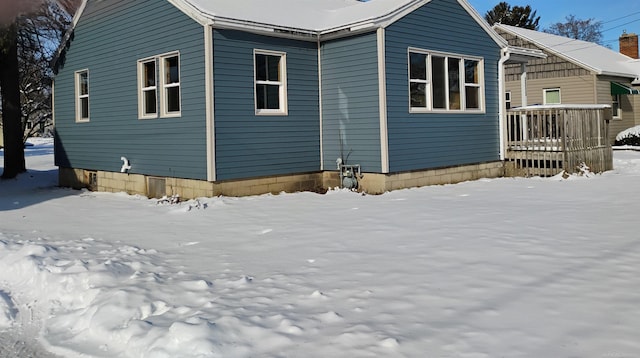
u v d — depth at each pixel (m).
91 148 14.56
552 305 4.08
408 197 10.49
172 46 11.45
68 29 14.65
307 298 4.47
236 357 3.39
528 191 11.12
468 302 4.21
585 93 22.75
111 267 5.49
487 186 12.30
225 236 7.29
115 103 13.47
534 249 5.83
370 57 11.54
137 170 12.81
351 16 12.62
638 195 9.91
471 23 13.84
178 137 11.45
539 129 14.23
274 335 3.69
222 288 4.83
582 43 28.16
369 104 11.63
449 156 13.20
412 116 12.14
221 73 10.75
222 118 10.77
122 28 12.99
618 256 5.44
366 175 11.84
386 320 3.91
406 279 4.90
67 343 4.03
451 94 13.41
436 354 3.31
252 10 12.26
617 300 4.14
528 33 26.14
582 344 3.37
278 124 11.76
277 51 11.73
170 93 11.84
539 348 3.33
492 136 14.62
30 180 17.16
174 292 4.74
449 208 8.93
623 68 25.00
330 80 12.39
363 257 5.79
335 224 7.81
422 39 12.40
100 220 9.11
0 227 8.60
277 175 11.74
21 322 4.58
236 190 11.05
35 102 35.72
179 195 11.55
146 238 7.33
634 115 25.67
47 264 5.80
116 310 4.34
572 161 14.02
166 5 11.52
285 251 6.25
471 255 5.67
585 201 9.39
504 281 4.71
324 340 3.60
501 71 14.77
